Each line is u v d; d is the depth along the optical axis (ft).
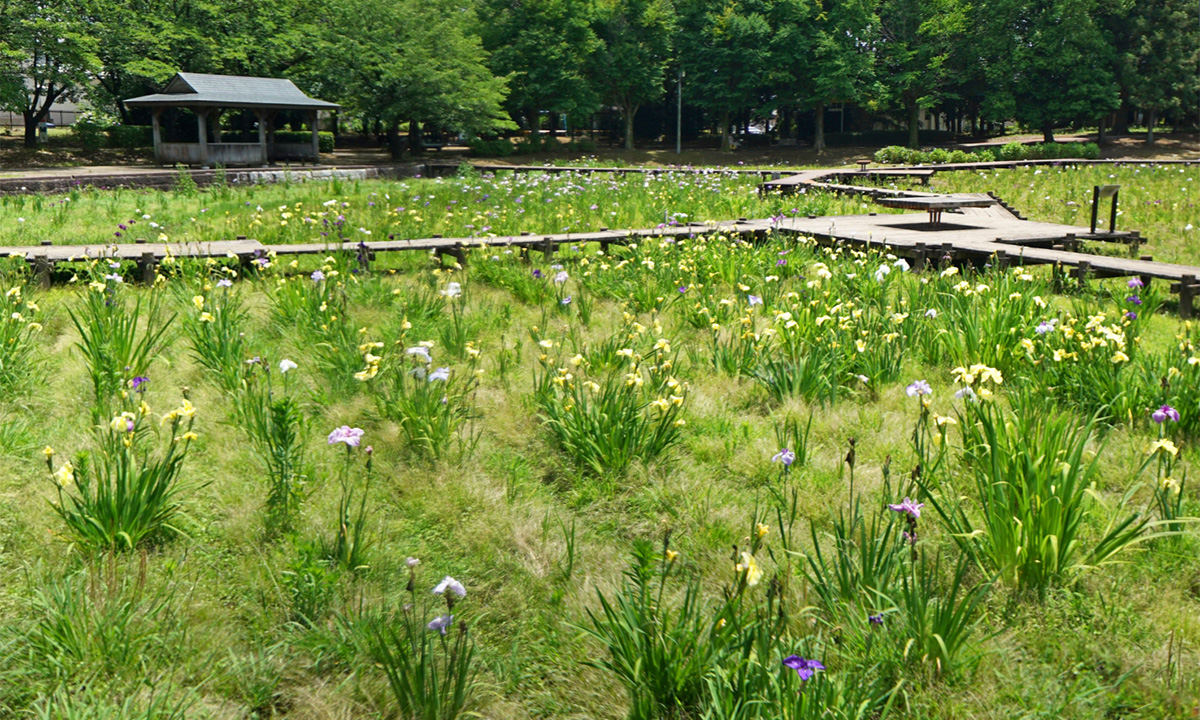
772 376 21.66
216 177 88.22
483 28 176.35
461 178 79.36
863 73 174.09
